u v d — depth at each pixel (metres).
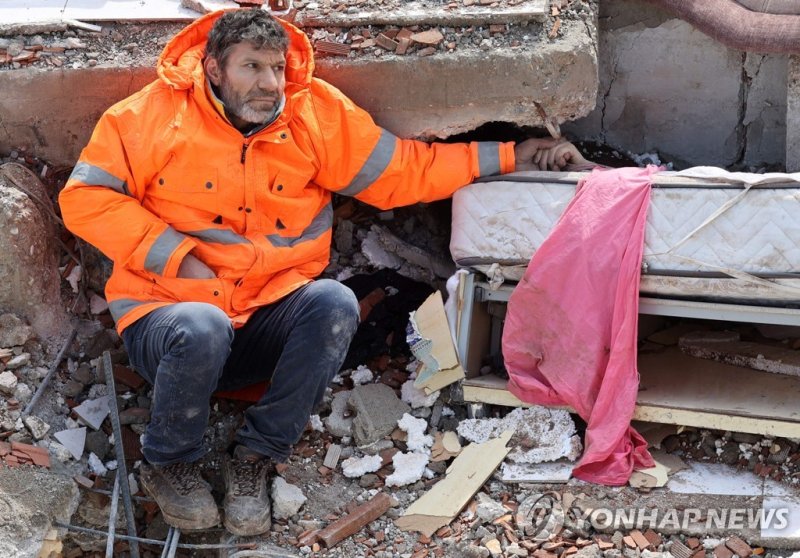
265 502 3.50
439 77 3.80
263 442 3.49
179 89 3.46
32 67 3.89
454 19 3.83
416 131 3.89
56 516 3.46
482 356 3.95
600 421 3.51
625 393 3.49
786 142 4.04
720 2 3.91
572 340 3.54
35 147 4.02
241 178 3.50
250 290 3.58
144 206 3.56
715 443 3.60
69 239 4.12
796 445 3.53
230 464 3.55
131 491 3.69
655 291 3.51
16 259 3.82
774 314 3.46
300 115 3.58
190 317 3.29
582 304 3.51
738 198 3.40
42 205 3.98
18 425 3.68
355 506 3.57
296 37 3.64
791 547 3.22
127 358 4.00
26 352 3.86
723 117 4.30
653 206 3.48
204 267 3.52
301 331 3.42
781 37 3.76
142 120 3.46
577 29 3.81
